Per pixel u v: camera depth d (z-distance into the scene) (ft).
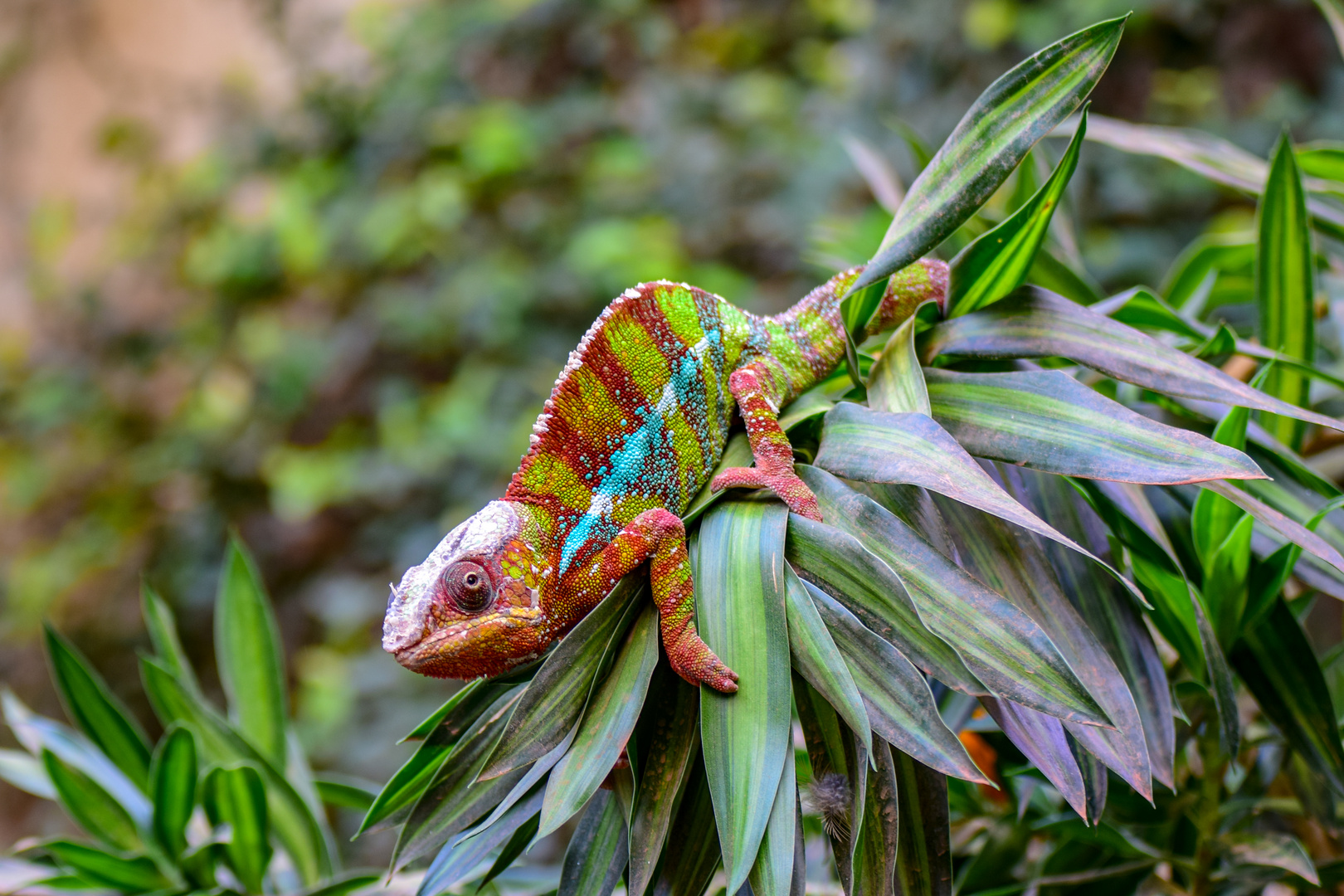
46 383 10.06
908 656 2.39
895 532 2.46
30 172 12.34
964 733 2.78
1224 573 2.68
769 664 2.41
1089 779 2.60
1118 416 2.46
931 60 8.50
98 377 9.90
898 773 2.48
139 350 9.94
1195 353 2.78
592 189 8.91
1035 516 2.37
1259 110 7.75
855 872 2.41
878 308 2.76
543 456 2.59
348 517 8.39
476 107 9.70
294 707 7.86
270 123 10.34
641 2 9.93
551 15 9.75
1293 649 2.73
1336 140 7.41
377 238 9.03
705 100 9.21
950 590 2.42
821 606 2.44
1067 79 2.49
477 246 8.90
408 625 2.51
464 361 8.59
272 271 9.53
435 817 2.55
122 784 3.21
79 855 3.03
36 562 9.14
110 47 11.94
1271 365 2.76
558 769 2.41
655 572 2.50
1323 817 2.80
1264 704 2.73
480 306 8.50
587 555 2.59
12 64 12.21
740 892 2.47
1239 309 4.01
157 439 9.44
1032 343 2.58
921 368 2.58
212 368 9.51
